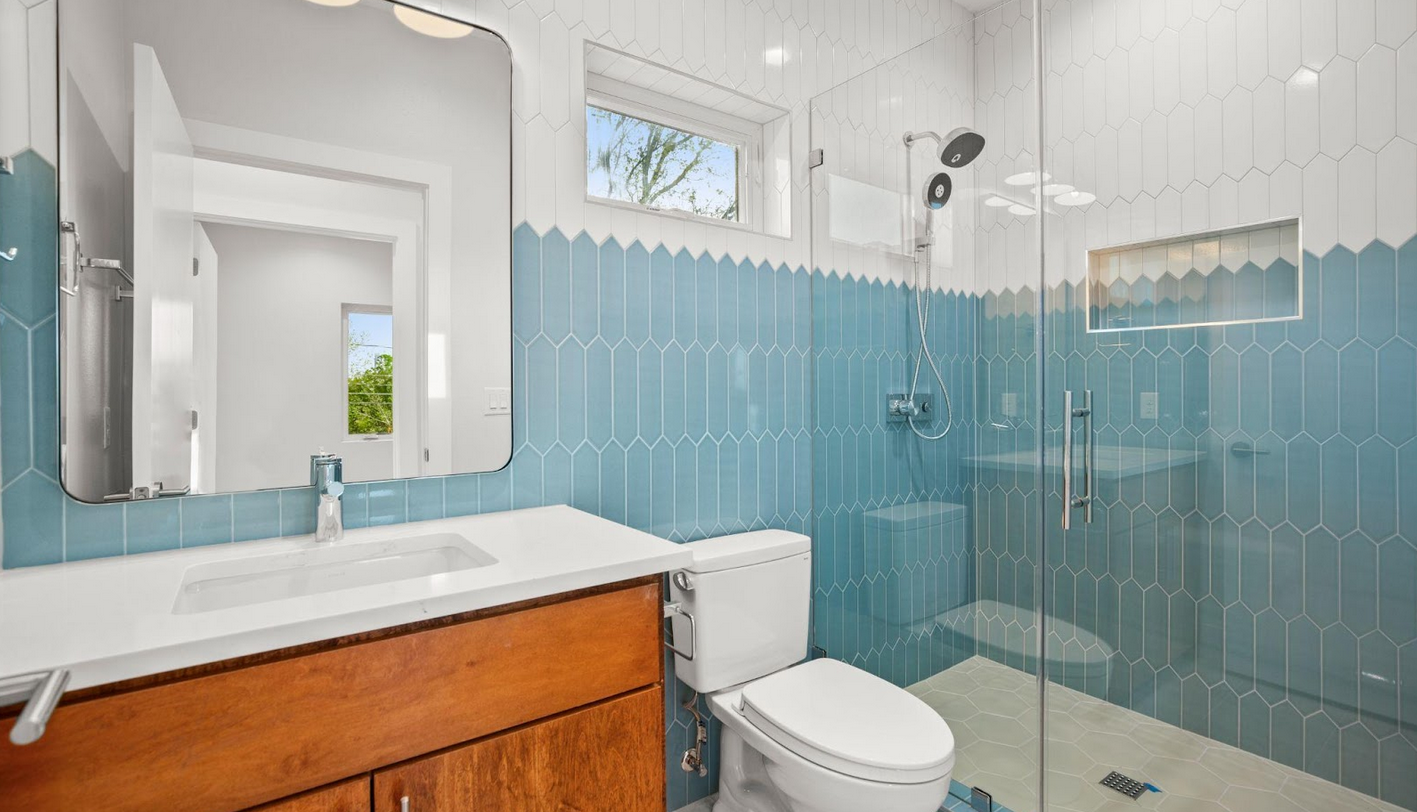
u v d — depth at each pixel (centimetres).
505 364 150
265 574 115
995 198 166
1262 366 137
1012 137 163
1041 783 157
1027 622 161
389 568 125
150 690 73
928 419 180
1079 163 154
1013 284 164
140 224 115
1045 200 158
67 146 108
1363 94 124
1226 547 142
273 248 127
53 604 87
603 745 107
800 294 207
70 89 109
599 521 140
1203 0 140
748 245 193
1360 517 128
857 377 196
